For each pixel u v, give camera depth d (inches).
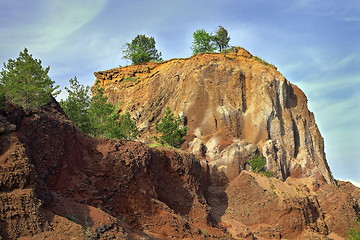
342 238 2427.4
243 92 3085.6
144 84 3400.6
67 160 1603.1
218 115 2942.9
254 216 2363.4
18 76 1643.7
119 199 1668.3
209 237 1796.3
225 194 2527.1
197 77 3107.8
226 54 3361.2
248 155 2731.3
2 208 1109.7
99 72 3654.0
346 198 2586.1
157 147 2165.4
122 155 1790.1
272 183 2529.5
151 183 1823.3
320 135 3127.5
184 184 2062.0
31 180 1215.6
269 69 3260.3
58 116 1688.0
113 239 1310.3
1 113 1357.0
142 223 1653.5
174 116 2982.3
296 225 2304.4
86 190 1578.5
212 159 2716.5
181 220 1754.4
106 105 2423.7
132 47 3882.9
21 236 1099.3
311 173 2817.4
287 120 3009.4
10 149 1239.5
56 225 1160.2
